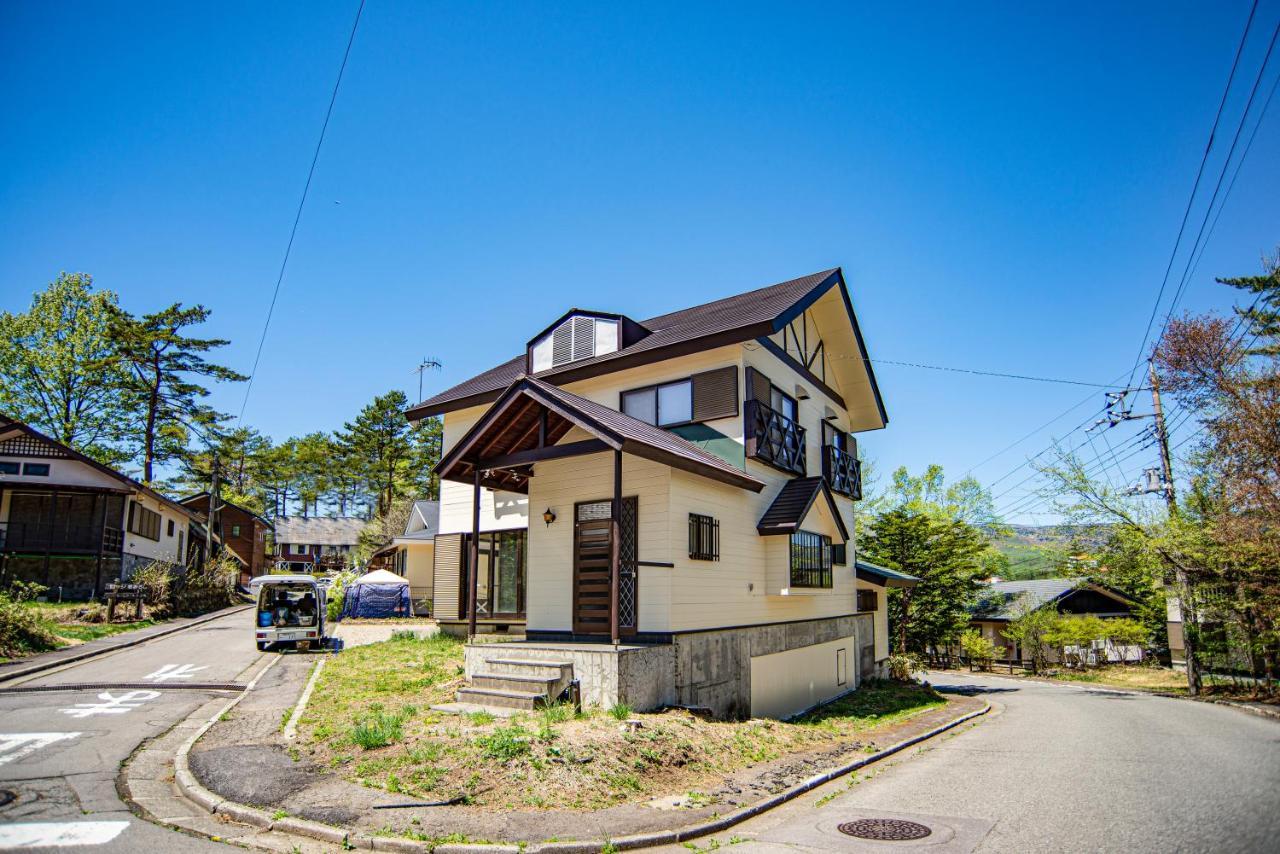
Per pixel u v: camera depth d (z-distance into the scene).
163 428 41.50
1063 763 9.58
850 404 21.11
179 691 12.46
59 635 18.03
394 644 17.39
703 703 12.12
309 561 68.50
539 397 11.71
